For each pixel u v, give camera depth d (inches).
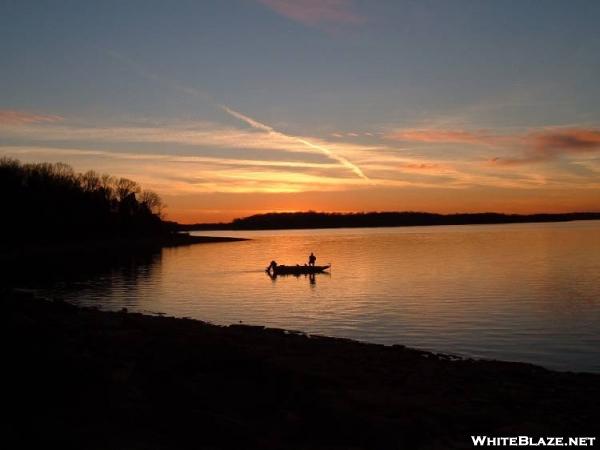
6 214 4065.0
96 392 542.9
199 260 3944.4
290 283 2375.7
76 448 430.3
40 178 4879.4
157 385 594.9
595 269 2694.4
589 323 1321.4
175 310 1635.1
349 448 471.2
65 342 710.5
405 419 533.0
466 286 2095.2
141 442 450.6
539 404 623.5
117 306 1711.4
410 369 775.7
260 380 638.5
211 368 674.2
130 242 6220.5
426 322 1360.7
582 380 743.1
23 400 510.6
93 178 6363.2
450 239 6643.7
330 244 6102.4
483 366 827.4
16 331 706.2
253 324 1375.5
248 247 5969.5
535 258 3422.7
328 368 747.4
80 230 5374.0
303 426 512.1
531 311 1504.7
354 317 1459.2
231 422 487.5
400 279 2394.2
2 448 418.9
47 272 2915.8
